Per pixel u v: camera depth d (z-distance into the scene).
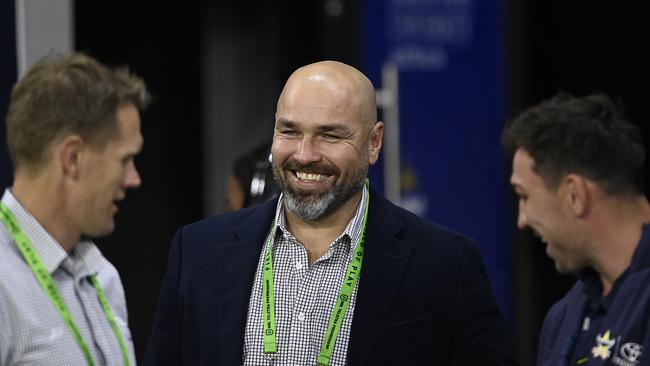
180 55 12.00
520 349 12.12
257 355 5.45
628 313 5.23
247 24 11.98
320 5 11.54
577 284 5.90
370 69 11.52
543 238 5.72
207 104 12.06
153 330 5.81
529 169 5.66
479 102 11.83
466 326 5.61
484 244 11.95
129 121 4.97
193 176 12.06
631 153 5.51
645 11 12.60
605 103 5.67
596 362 5.30
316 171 5.46
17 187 4.87
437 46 11.69
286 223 5.74
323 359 5.39
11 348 4.63
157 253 11.95
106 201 4.92
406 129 11.62
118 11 11.75
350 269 5.59
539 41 12.45
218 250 5.75
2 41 7.80
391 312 5.52
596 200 5.50
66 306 4.86
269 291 5.55
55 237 4.88
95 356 4.95
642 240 5.37
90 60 4.97
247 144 11.97
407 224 5.81
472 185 11.86
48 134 4.76
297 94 5.48
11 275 4.70
